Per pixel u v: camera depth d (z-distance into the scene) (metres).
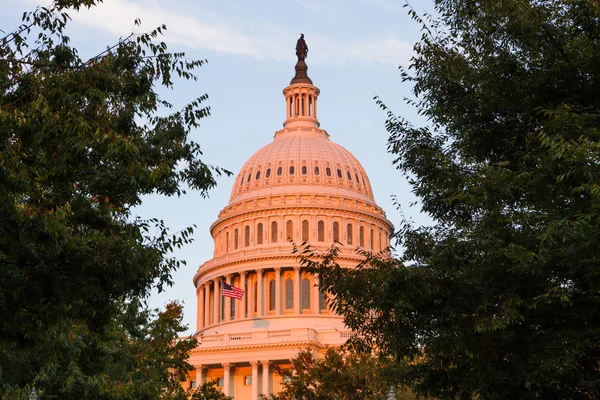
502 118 55.94
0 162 49.06
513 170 55.09
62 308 59.06
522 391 53.09
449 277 51.03
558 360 48.03
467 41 56.47
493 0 52.34
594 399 54.53
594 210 45.75
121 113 56.72
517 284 49.28
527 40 53.00
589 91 52.31
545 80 52.81
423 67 57.84
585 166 45.75
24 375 84.94
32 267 55.97
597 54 51.25
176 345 136.75
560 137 46.50
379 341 57.47
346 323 57.69
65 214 54.31
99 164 58.34
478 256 49.34
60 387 88.81
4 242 54.62
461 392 59.69
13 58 52.00
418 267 52.72
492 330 50.19
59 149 51.69
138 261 57.59
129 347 115.19
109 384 91.06
